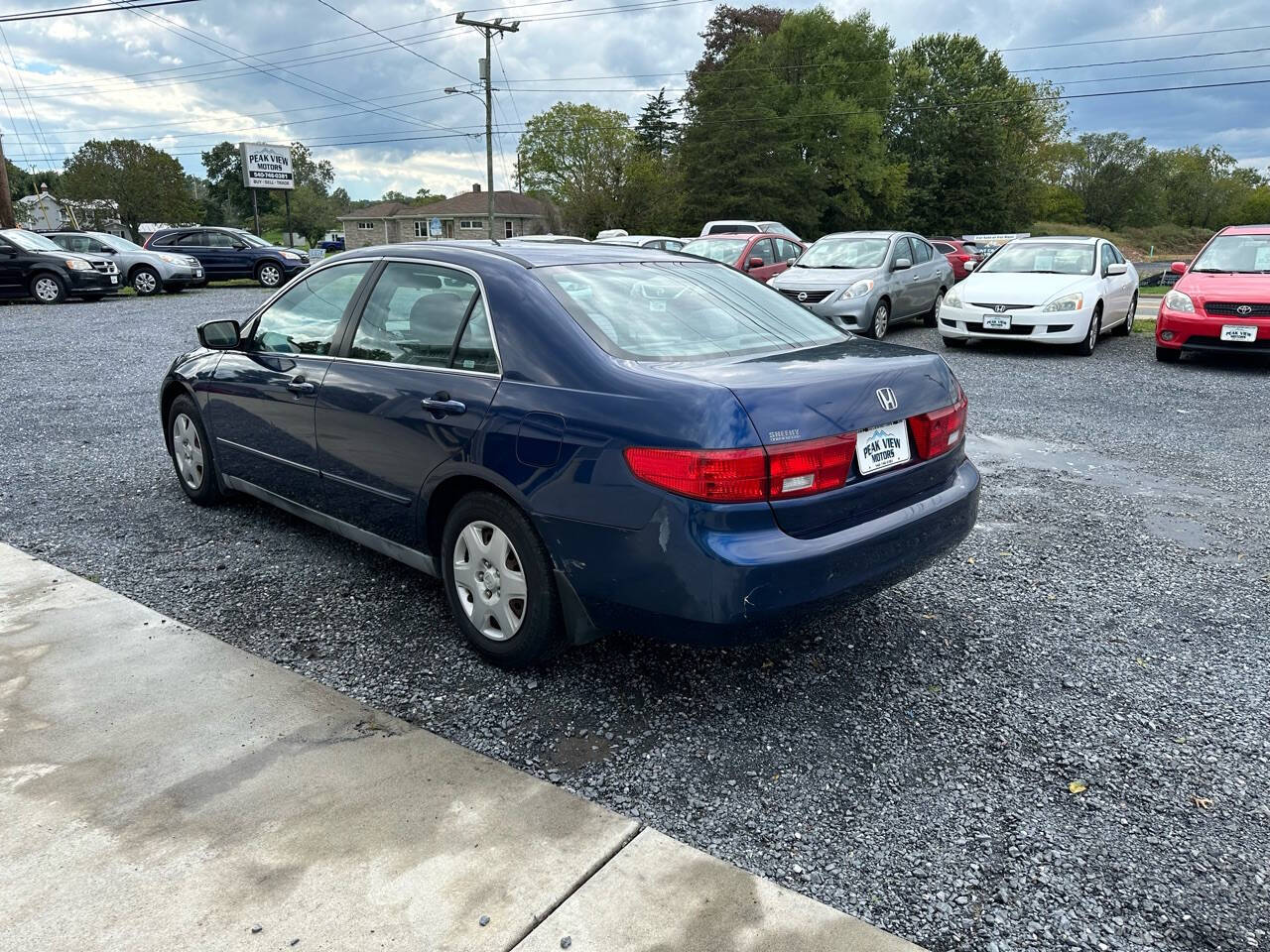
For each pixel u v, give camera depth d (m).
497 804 2.44
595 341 2.92
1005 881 2.21
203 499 5.00
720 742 2.80
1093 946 2.00
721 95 57.66
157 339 12.91
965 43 77.25
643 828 2.37
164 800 2.44
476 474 3.04
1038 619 3.72
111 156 75.25
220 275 23.55
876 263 12.52
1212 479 5.84
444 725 2.87
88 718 2.85
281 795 2.47
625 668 3.26
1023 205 77.75
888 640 3.52
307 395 3.83
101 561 4.23
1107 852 2.31
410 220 82.31
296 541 4.53
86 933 1.97
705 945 1.97
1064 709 3.02
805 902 2.11
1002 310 10.92
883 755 2.74
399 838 2.30
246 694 3.02
